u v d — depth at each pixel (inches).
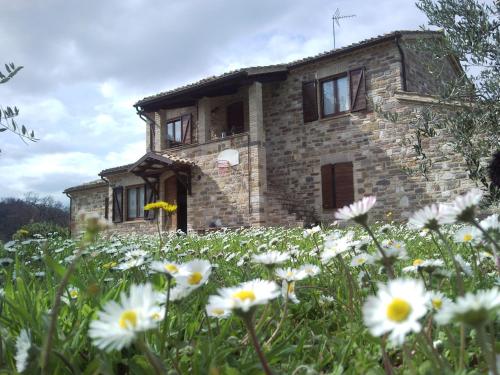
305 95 555.8
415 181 459.2
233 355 59.1
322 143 536.7
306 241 205.9
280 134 573.3
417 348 51.7
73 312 65.7
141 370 48.8
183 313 72.0
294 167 557.3
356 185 504.1
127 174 719.1
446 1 166.4
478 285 76.8
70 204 869.2
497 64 157.9
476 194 47.4
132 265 80.9
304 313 79.7
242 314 35.9
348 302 77.9
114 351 54.1
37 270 130.3
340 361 53.7
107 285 90.6
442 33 179.6
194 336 62.2
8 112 106.5
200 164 591.2
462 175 425.1
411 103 455.2
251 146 542.3
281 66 552.7
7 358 50.9
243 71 529.7
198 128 605.6
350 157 511.5
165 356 53.5
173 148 627.2
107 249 145.1
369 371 46.7
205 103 601.9
